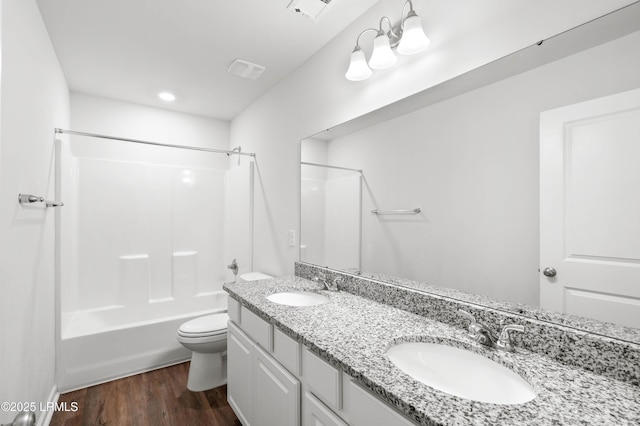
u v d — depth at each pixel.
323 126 2.13
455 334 1.15
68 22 1.86
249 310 1.68
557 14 1.03
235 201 3.53
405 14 1.54
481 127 1.22
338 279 1.90
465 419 0.67
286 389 1.29
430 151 1.42
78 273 2.88
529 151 1.08
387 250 1.62
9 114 1.26
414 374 1.04
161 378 2.45
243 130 3.40
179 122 3.47
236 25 1.91
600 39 0.93
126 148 3.17
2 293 1.17
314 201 2.20
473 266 1.24
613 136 0.89
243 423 1.75
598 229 0.92
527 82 1.09
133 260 3.10
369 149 1.74
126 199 3.12
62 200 2.30
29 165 1.55
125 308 3.04
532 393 0.83
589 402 0.73
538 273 1.05
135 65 2.40
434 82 1.41
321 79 2.16
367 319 1.33
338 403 0.99
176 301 3.31
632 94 0.86
